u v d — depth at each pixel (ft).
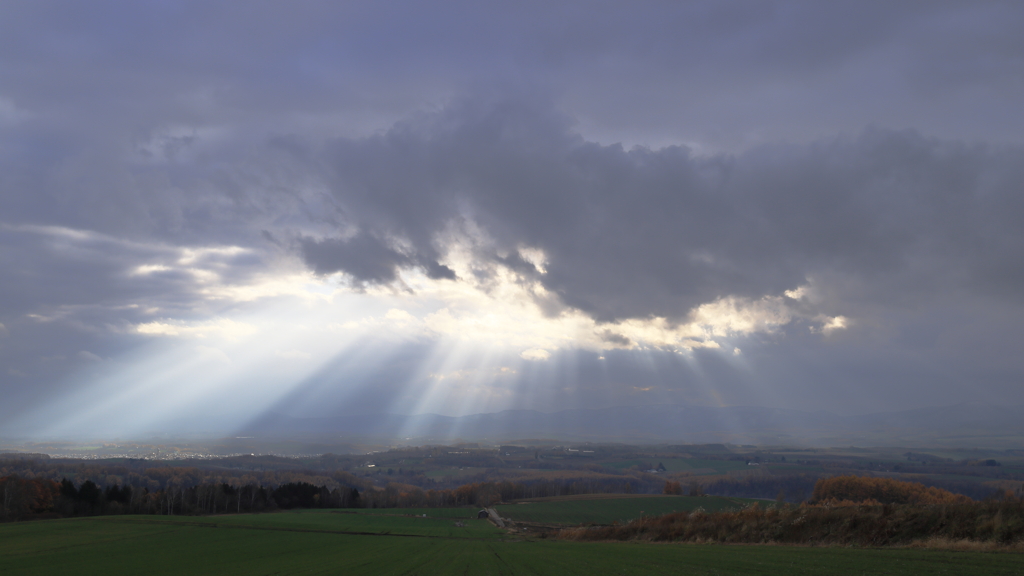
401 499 482.28
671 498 444.96
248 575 138.82
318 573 140.26
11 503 332.80
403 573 133.80
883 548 116.78
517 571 127.13
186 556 189.06
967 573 81.30
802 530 147.02
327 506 465.06
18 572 155.12
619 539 215.51
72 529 271.28
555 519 362.53
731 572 100.07
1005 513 110.22
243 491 447.01
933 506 126.21
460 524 339.77
